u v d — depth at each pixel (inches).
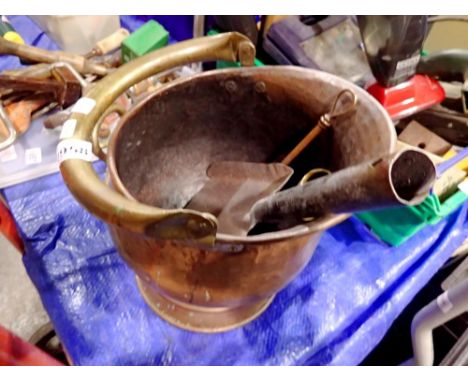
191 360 22.9
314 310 24.9
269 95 21.5
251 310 24.2
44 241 26.2
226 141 24.0
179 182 24.3
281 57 31.9
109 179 16.6
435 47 43.2
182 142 23.1
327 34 31.8
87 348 22.7
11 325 43.4
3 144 27.3
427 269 28.2
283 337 23.9
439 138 30.0
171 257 17.1
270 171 21.7
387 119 18.2
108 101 19.1
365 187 13.2
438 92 30.4
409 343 34.1
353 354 25.1
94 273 25.1
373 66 28.7
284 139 23.2
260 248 16.0
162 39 34.1
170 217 13.3
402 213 25.6
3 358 18.6
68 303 24.0
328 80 20.2
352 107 19.5
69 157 16.3
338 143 20.7
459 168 26.9
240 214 19.8
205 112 22.3
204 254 16.4
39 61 32.1
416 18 26.1
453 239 29.4
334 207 15.1
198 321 23.6
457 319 31.1
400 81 29.3
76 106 18.4
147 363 22.6
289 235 15.6
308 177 20.8
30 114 30.5
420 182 14.2
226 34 21.0
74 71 30.4
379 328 26.2
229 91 21.5
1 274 46.8
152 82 29.6
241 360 23.0
